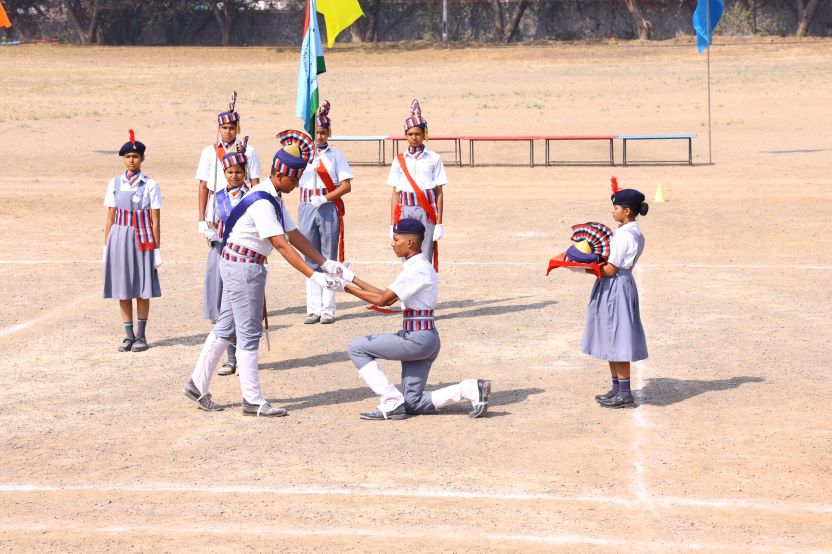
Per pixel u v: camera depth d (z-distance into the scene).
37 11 155.38
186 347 18.75
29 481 12.14
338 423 14.26
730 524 10.65
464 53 129.12
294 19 151.88
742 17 137.88
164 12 150.00
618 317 14.38
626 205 14.48
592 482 11.87
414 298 14.15
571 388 15.80
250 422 14.38
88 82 100.69
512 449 13.04
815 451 12.80
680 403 14.91
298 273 26.02
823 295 22.02
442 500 11.38
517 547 10.12
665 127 61.47
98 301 22.64
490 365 17.17
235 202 16.23
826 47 119.62
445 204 36.75
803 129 58.69
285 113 71.56
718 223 31.75
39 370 17.22
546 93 85.00
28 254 28.45
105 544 10.30
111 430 14.07
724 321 19.89
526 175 44.44
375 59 126.56
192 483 12.00
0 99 82.81
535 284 23.88
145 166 47.09
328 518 10.91
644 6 143.50
